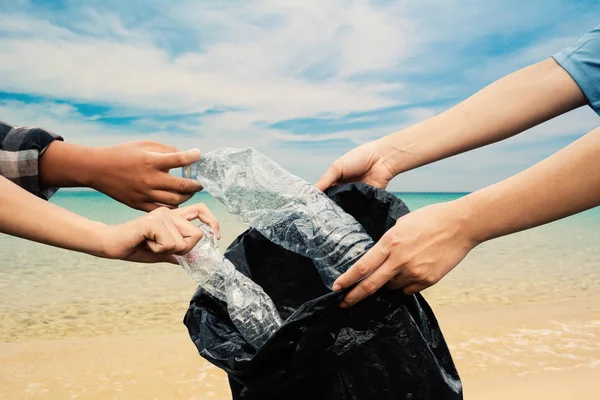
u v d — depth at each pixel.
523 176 1.01
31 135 1.37
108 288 5.29
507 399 2.47
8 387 2.69
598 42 1.27
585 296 4.98
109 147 1.41
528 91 1.36
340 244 1.12
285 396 0.99
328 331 0.92
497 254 8.17
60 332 3.74
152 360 3.11
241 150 1.38
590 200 0.98
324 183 1.43
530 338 3.42
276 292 1.29
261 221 1.29
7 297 4.87
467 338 3.42
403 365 0.95
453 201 1.02
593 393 2.54
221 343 1.05
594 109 1.29
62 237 1.10
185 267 1.15
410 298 1.04
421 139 1.46
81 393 2.62
